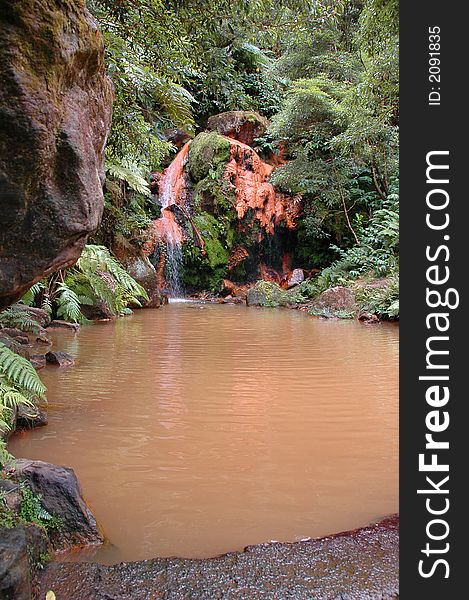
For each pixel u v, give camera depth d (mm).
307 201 13797
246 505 2082
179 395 3781
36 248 1570
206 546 1775
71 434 2914
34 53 1400
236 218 13820
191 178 14258
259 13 3707
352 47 13195
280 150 15242
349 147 11688
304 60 14203
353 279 10891
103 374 4430
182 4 3562
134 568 1504
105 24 3584
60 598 1366
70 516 1796
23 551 1311
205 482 2305
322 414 3363
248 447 2742
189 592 1393
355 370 4727
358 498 2156
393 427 3105
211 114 16125
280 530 1890
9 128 1373
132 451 2672
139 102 5297
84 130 1680
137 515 1996
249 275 14344
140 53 3990
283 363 5020
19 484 1799
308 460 2578
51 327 7105
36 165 1457
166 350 5664
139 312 9750
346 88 12562
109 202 10094
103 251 7805
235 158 14148
